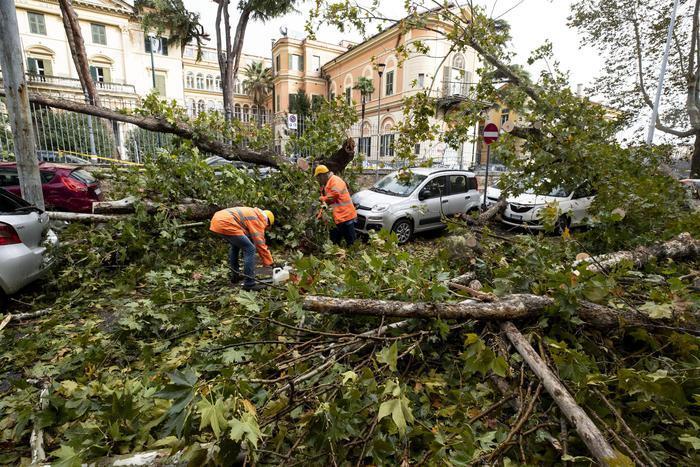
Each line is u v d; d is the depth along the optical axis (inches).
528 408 73.7
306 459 70.9
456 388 93.7
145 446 75.9
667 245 166.6
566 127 261.0
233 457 65.1
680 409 69.3
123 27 1226.0
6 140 341.4
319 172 241.6
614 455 56.6
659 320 98.4
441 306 96.0
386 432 76.1
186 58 1738.4
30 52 1101.1
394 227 301.6
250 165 322.0
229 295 153.0
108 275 190.7
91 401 85.7
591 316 98.9
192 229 228.2
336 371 87.2
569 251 148.7
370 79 1111.6
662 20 553.9
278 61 1578.5
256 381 76.8
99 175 297.6
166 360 112.7
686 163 614.9
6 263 146.3
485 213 290.8
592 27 589.3
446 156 736.3
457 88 791.7
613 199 204.4
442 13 260.8
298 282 113.3
